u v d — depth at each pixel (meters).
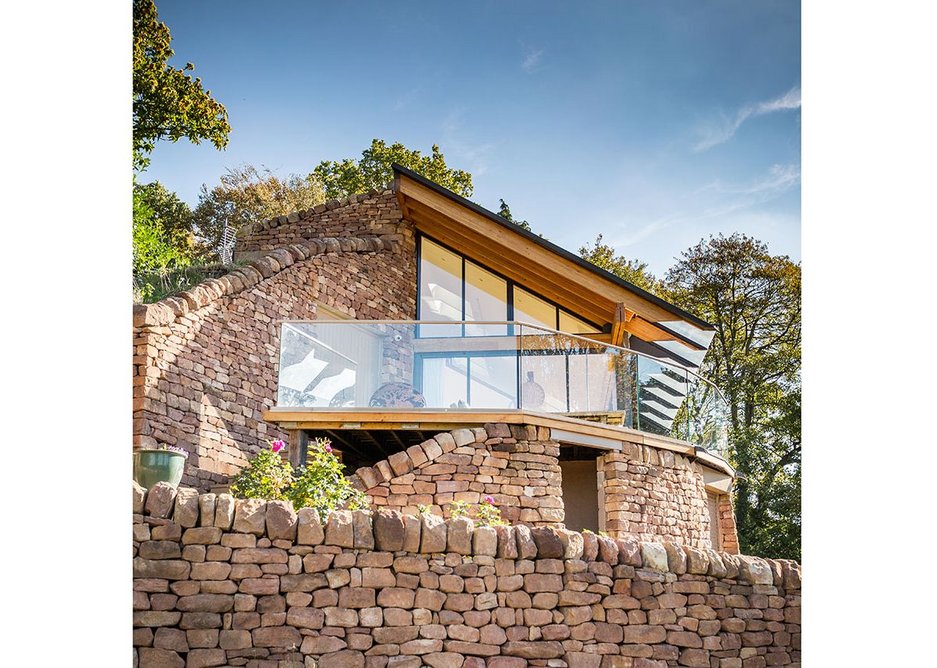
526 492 11.99
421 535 7.82
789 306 31.22
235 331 14.31
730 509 16.38
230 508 7.44
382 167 36.88
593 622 8.12
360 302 17.45
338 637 7.44
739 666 8.52
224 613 7.25
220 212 33.59
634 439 13.27
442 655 7.61
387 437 13.49
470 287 18.72
